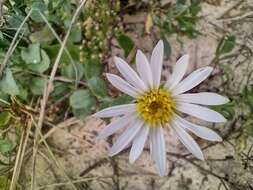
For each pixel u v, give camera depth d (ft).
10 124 0.34
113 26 0.34
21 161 0.33
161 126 0.30
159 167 0.29
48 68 0.33
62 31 0.33
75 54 0.31
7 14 0.33
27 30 0.32
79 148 0.36
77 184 0.36
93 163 0.36
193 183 0.36
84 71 0.32
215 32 0.37
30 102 0.34
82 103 0.32
